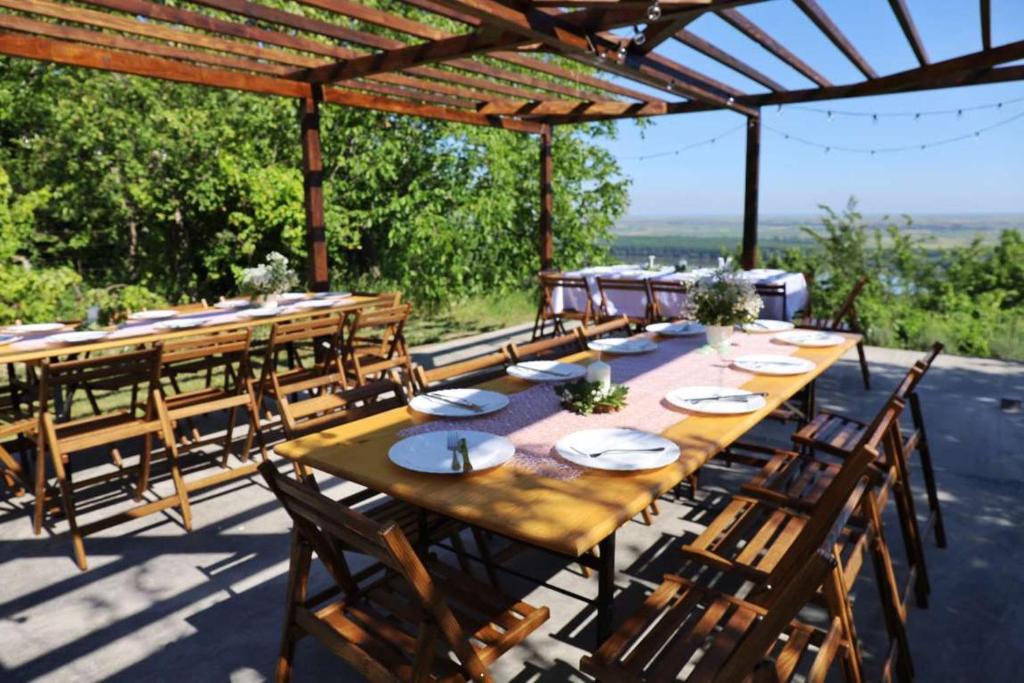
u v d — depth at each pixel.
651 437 2.01
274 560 2.95
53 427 2.93
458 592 1.96
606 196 11.31
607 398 2.34
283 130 10.95
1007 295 10.02
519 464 1.87
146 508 3.13
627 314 6.76
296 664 2.23
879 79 6.06
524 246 11.03
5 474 3.66
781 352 3.37
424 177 10.62
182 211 10.87
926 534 2.90
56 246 10.64
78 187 10.31
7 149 10.31
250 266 10.70
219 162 10.34
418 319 10.32
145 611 2.54
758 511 2.47
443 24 9.66
